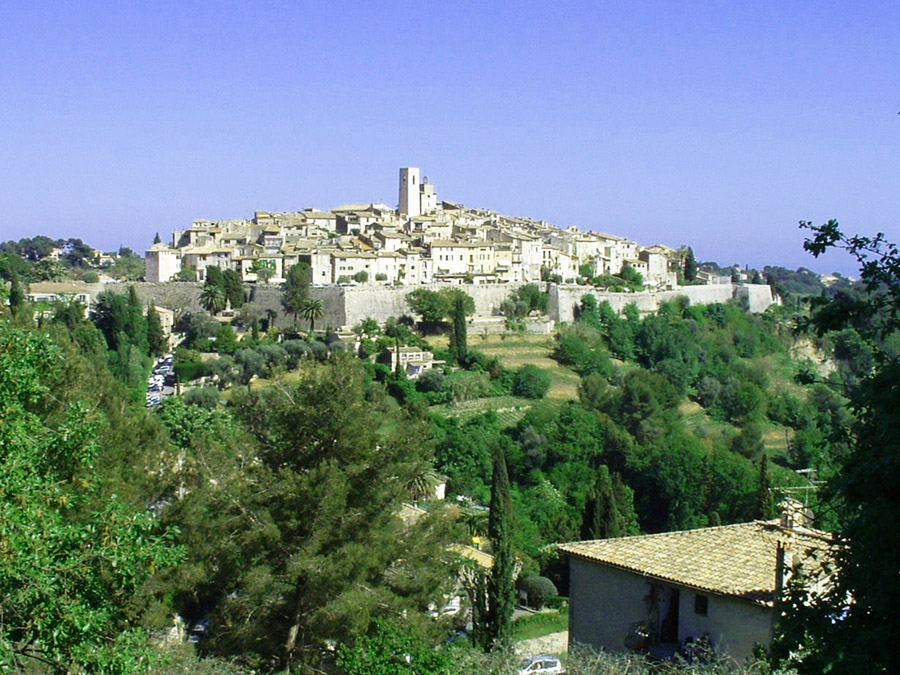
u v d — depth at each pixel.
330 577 34.66
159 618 33.62
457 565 40.09
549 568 85.50
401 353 169.25
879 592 17.88
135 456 43.72
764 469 75.12
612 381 177.62
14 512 21.19
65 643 21.47
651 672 30.08
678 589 33.22
